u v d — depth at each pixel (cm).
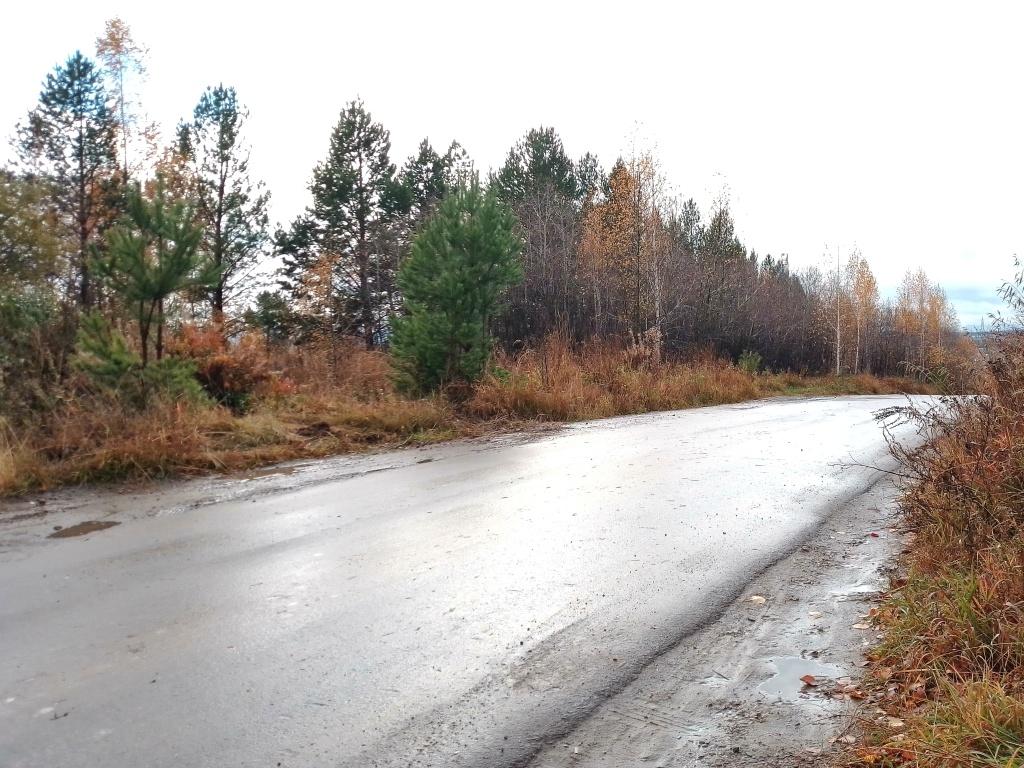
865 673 386
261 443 1002
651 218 3069
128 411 917
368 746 316
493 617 450
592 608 466
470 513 682
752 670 392
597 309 3472
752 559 563
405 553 565
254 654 397
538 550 573
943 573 462
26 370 937
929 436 805
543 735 328
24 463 778
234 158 2775
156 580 507
